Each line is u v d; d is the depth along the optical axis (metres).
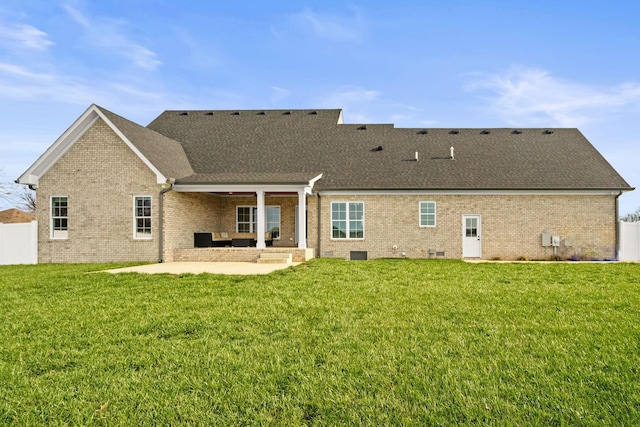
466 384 3.78
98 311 6.97
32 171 16.48
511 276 11.12
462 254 18.67
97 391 3.76
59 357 4.71
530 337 5.25
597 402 3.43
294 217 20.86
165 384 3.88
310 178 16.81
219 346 5.02
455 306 7.13
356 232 19.06
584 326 5.76
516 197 18.62
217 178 17.00
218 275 11.32
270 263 15.49
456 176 19.30
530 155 20.83
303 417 3.26
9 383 3.96
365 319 6.25
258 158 20.58
